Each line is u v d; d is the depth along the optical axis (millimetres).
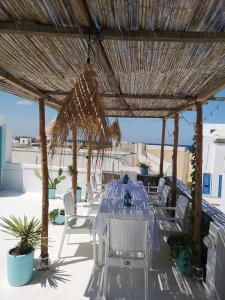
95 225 3547
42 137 3344
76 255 3746
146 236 2812
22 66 2355
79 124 1934
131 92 3414
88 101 1793
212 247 2799
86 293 2883
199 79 2602
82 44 1865
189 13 1434
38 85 3035
